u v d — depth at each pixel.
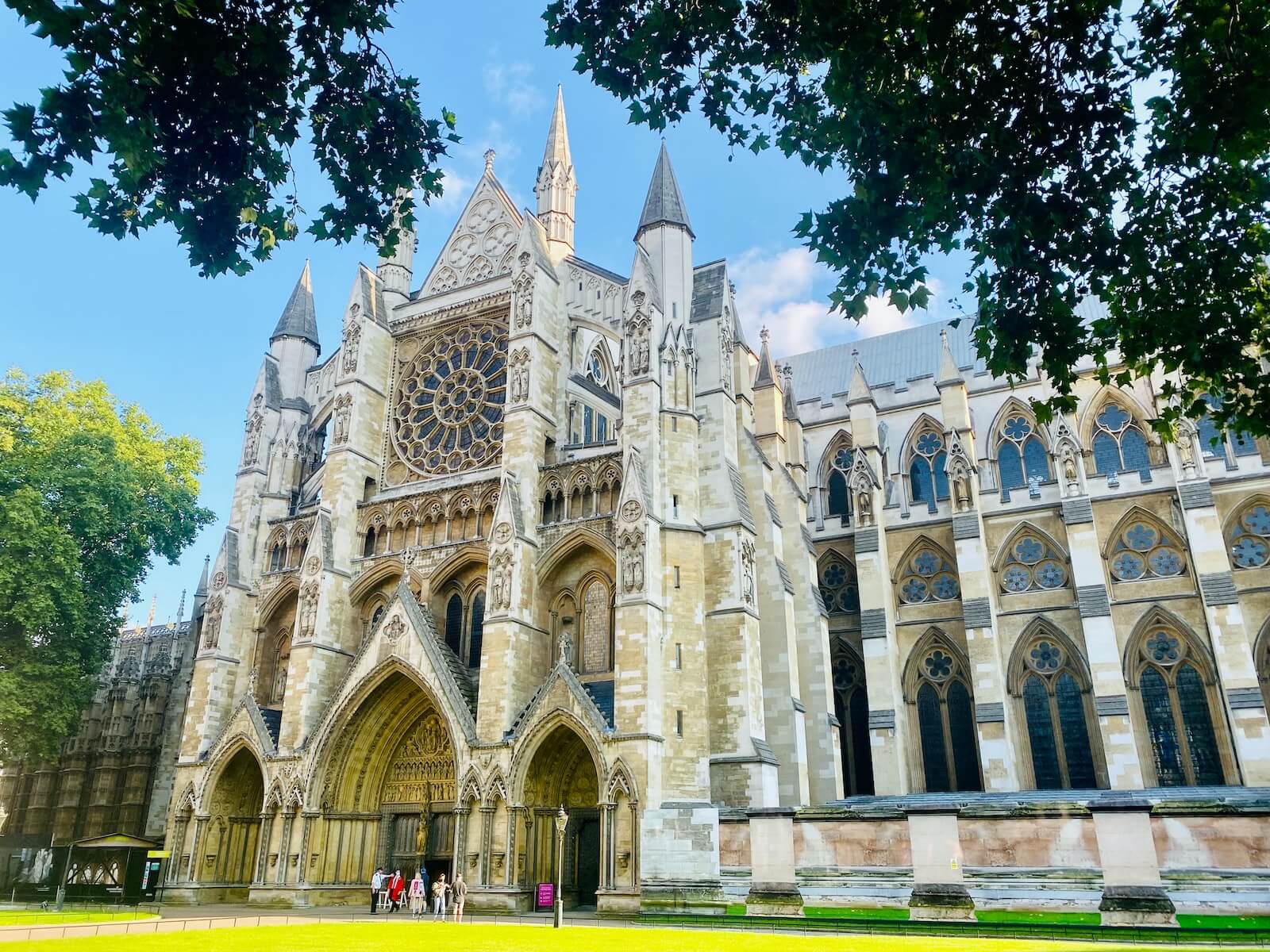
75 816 76.62
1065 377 19.17
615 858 38.72
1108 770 49.88
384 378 58.84
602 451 49.75
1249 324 18.50
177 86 16.25
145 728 75.12
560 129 62.31
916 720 58.47
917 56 17.30
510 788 41.59
